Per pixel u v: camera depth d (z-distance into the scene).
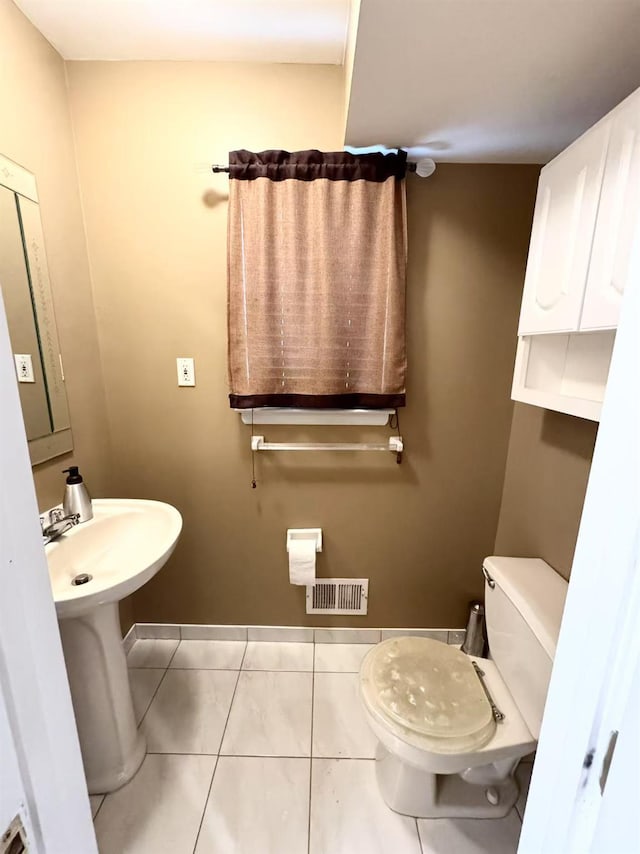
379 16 0.76
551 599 1.11
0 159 1.06
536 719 1.01
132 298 1.49
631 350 0.37
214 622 1.81
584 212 0.87
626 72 0.92
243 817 1.14
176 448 1.62
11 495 0.39
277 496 1.67
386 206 1.35
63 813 0.47
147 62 1.32
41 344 1.22
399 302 1.42
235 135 1.37
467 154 1.35
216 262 1.46
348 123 1.16
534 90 0.99
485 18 0.76
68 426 1.35
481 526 1.71
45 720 0.44
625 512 0.36
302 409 1.51
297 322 1.43
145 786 1.22
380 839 1.10
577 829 0.42
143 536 1.32
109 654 1.17
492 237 1.45
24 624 0.41
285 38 1.23
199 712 1.47
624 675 0.36
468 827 1.13
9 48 1.08
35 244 1.19
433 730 0.99
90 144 1.37
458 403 1.59
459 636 1.83
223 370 1.55
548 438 1.35
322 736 1.38
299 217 1.35
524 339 1.17
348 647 1.81
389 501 1.68
